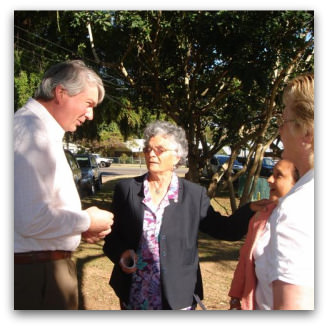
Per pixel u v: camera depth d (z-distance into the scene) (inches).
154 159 89.5
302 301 50.4
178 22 291.3
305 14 247.8
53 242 76.0
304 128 55.1
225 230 88.7
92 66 390.3
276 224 54.7
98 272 202.8
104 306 159.8
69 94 78.9
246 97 334.3
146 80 393.4
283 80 311.9
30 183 70.7
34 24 375.2
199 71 374.6
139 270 87.9
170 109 387.5
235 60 283.6
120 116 507.8
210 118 417.4
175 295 84.3
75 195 82.4
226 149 984.3
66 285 78.7
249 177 342.6
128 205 91.1
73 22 278.5
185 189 91.8
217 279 200.7
